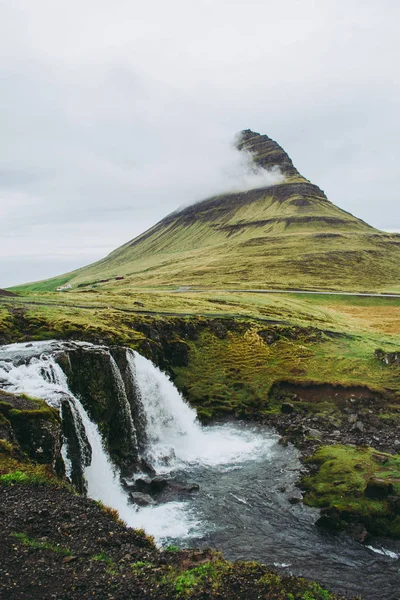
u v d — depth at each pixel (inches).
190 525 1190.9
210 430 1959.9
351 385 2188.7
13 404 1143.0
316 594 700.7
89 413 1563.7
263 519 1228.5
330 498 1310.3
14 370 1438.2
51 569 636.1
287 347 2716.5
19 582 595.5
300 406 2128.4
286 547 1098.7
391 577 982.4
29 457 1005.8
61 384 1489.9
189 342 2736.2
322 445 1710.1
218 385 2327.8
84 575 636.1
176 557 761.0
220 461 1628.9
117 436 1644.9
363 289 6584.6
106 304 3238.2
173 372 2374.5
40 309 2492.6
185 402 2174.0
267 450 1717.5
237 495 1364.4
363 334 3102.9
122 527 821.9
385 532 1161.4
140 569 684.7
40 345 1795.0
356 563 1035.9
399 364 2374.5
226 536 1141.1
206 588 657.6
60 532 742.5
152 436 1861.5
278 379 2331.4
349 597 901.8
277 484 1435.8
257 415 2071.9
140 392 1902.1
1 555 643.5
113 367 1699.1
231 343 2797.7
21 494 836.6
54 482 917.8
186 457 1670.8
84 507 848.3
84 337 2075.5
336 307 5088.6
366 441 1724.9
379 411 2009.1
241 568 733.3
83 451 1300.4
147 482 1406.3
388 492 1283.2
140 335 2282.2
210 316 3144.7
